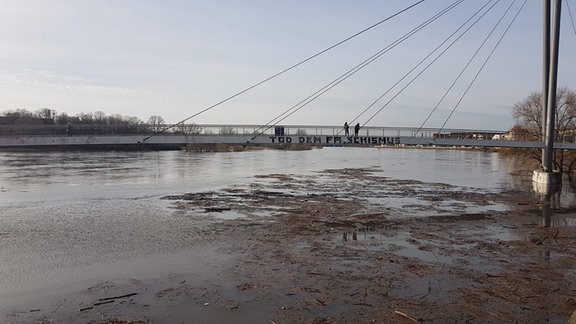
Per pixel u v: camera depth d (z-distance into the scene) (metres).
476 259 18.38
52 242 21.00
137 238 21.81
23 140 38.06
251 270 16.66
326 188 44.16
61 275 16.11
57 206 31.33
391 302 13.48
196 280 15.52
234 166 74.62
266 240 21.48
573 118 60.12
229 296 13.95
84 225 24.88
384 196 38.72
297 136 43.56
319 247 20.16
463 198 37.88
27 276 15.98
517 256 18.95
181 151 127.00
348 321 12.09
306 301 13.53
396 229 24.52
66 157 89.38
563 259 18.45
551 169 46.66
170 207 31.16
